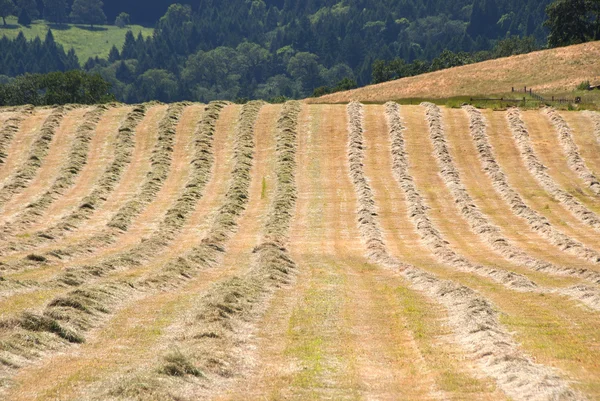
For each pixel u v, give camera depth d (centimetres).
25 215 8006
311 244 7094
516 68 19200
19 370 3045
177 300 4494
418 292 4884
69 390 2780
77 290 4369
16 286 4562
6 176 9812
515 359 3147
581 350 3384
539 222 7644
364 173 9756
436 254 6588
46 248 6619
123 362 3170
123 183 9544
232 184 9369
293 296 4703
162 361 3047
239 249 6812
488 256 6488
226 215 8131
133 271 5581
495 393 2809
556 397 2692
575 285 5059
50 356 3262
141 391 2706
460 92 17950
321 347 3481
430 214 8225
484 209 8350
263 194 9056
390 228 7738
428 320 4009
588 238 7106
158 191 9212
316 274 5616
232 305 4178
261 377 3038
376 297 4700
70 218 7925
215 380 2977
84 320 3838
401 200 8756
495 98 16588
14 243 6612
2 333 3397
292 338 3647
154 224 7894
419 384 2950
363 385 2927
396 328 3850
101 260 5822
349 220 8038
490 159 10150
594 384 2869
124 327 3816
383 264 6134
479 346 3422
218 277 5472
